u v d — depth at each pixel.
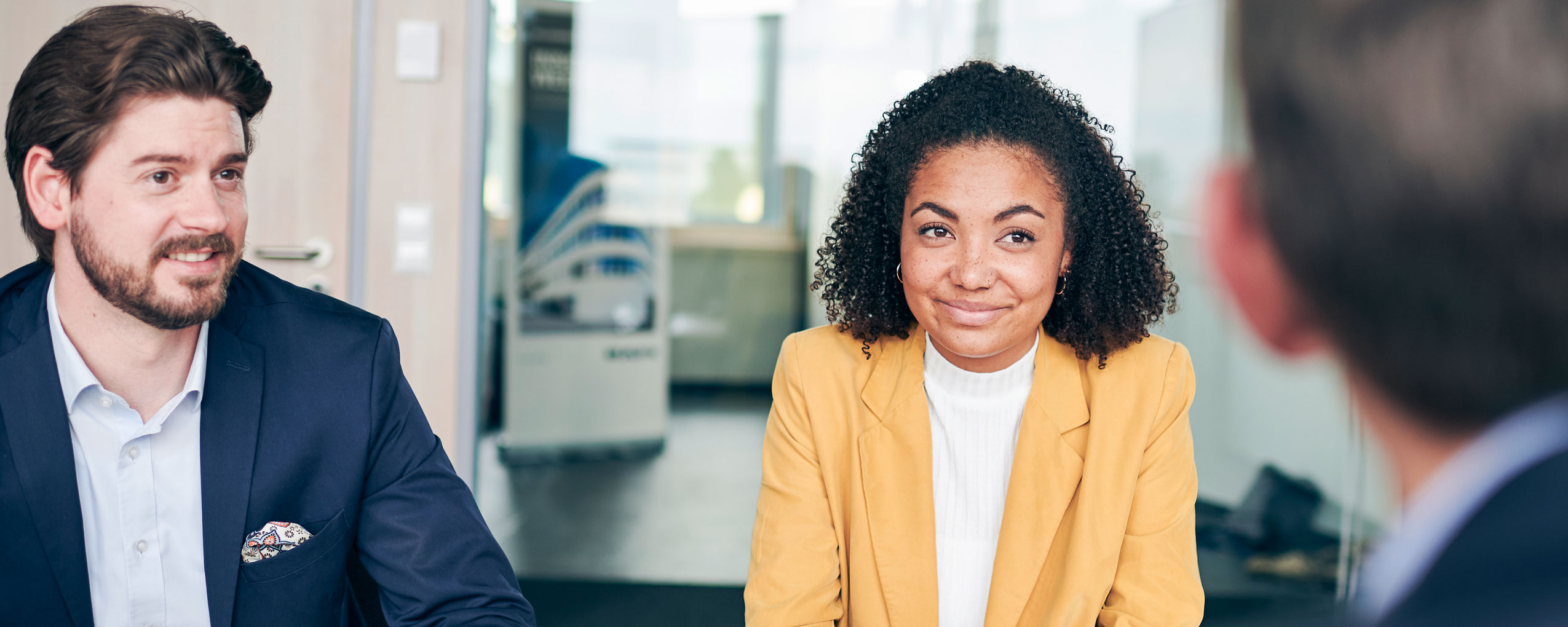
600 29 4.39
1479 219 0.18
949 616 1.10
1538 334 0.18
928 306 0.97
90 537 0.88
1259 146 0.20
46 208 0.81
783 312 5.73
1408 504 0.22
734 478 4.17
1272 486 2.90
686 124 4.93
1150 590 1.02
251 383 0.93
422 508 1.00
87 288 0.84
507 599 1.00
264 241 2.34
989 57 3.22
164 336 0.88
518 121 4.18
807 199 5.36
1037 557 1.03
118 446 0.89
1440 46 0.18
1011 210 0.92
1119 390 1.06
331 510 0.96
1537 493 0.20
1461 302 0.18
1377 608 0.24
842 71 4.68
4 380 0.84
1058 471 1.04
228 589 0.90
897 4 3.86
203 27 0.83
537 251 4.23
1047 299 0.97
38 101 0.78
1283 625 0.26
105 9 0.81
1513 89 0.18
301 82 2.32
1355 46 0.18
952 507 1.10
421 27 2.36
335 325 1.00
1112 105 3.01
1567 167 0.17
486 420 3.83
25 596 0.84
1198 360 2.98
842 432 1.11
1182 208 2.90
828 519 1.11
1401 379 0.19
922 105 1.03
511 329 4.11
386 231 2.39
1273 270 0.20
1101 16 3.01
